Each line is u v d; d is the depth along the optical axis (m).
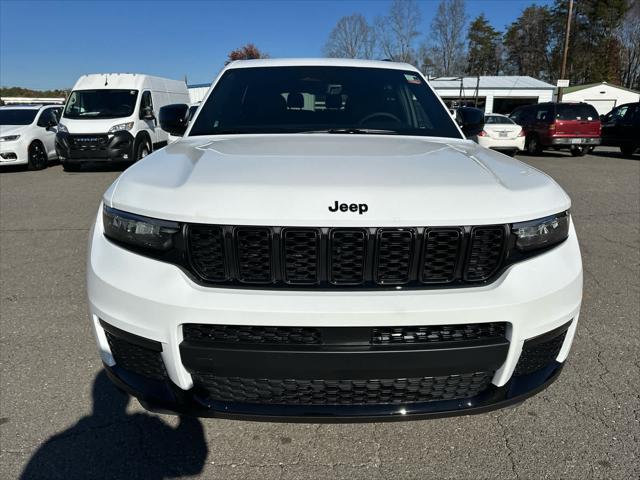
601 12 60.19
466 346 1.66
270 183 1.69
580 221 6.32
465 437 2.23
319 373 1.64
